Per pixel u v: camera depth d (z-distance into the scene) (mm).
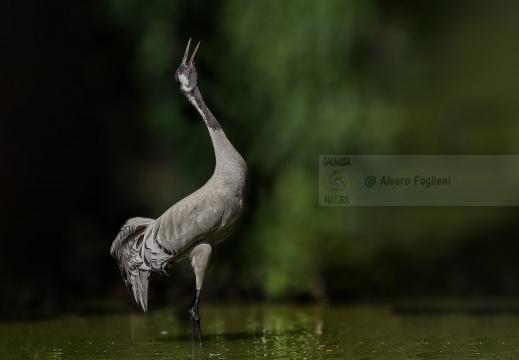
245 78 18469
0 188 19234
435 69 23062
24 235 19500
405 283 20172
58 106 19875
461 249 21281
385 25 20969
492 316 15297
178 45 18859
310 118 18188
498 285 20781
